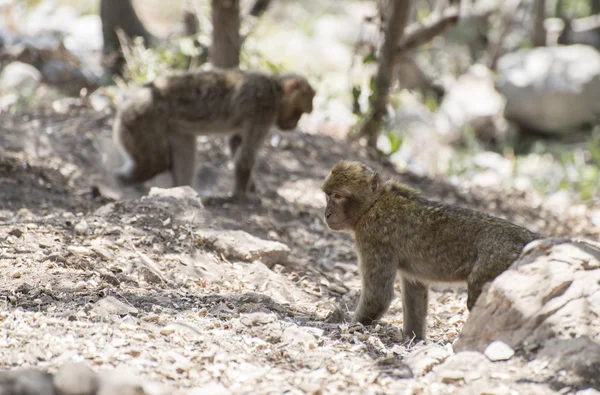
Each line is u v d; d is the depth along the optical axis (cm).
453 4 1848
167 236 1094
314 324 876
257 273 1062
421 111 2881
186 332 770
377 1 1848
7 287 858
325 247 1311
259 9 2195
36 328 739
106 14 2550
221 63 1831
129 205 1157
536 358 688
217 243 1108
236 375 687
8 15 2712
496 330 733
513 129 2969
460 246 820
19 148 1459
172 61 2158
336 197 881
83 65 2498
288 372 708
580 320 699
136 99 1393
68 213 1177
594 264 735
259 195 1498
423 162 2331
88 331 744
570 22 3362
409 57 2873
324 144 1830
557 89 2856
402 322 990
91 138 1555
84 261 959
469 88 3123
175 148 1431
